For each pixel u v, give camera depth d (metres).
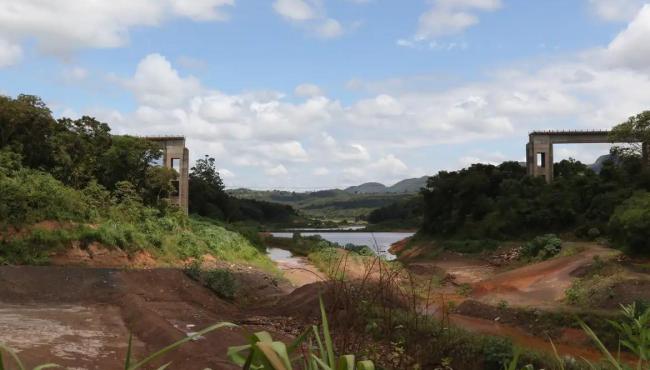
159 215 39.41
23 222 24.77
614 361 2.96
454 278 36.47
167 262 29.33
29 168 31.41
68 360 9.88
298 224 141.75
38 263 23.12
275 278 30.22
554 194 51.34
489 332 19.69
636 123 46.94
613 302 20.86
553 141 61.66
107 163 39.81
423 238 64.25
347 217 188.12
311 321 15.72
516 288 28.47
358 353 5.48
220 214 79.38
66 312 15.71
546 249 39.78
